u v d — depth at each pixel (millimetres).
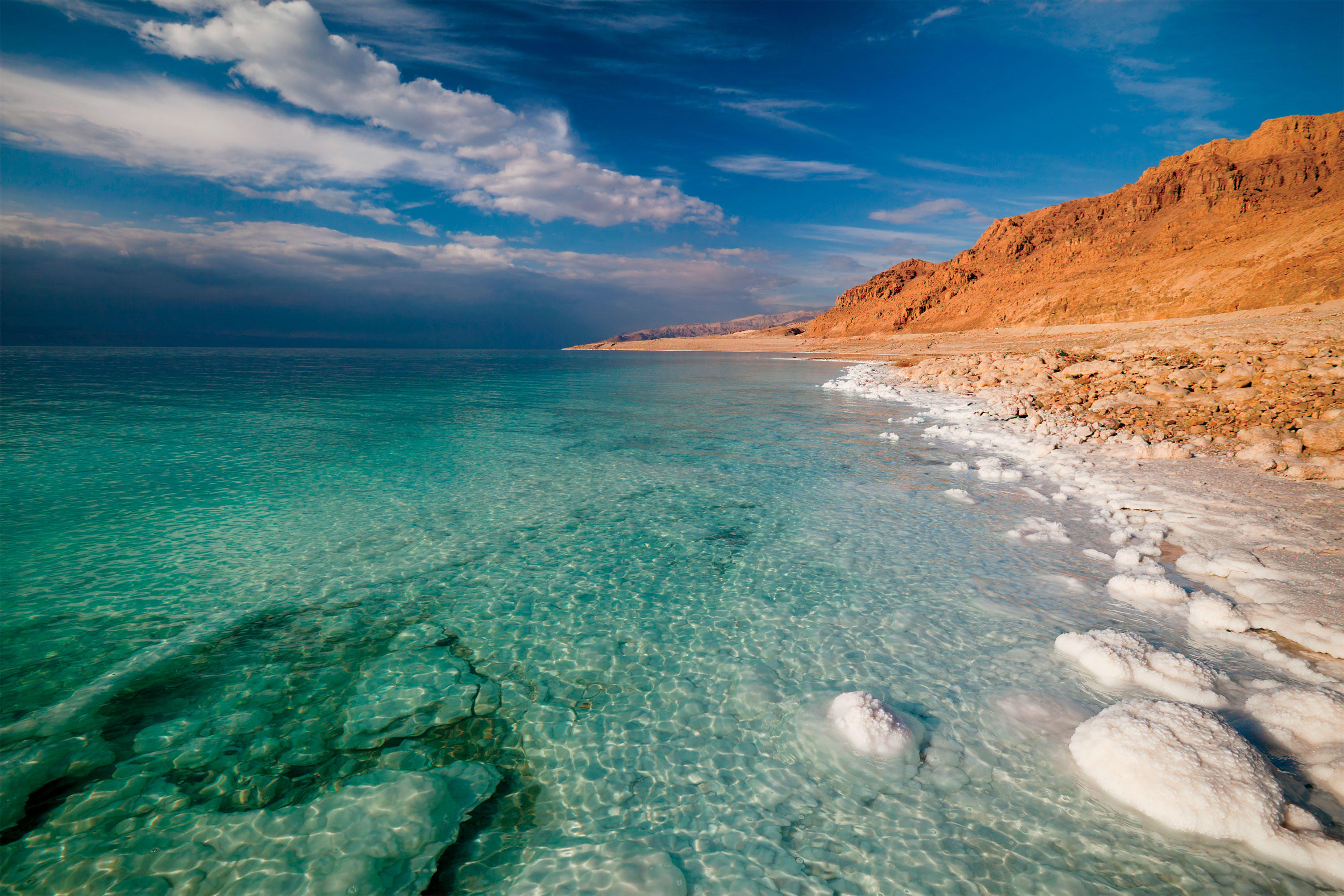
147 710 4965
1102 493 10492
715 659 5781
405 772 4289
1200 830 3570
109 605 6785
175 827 3777
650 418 21516
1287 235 58156
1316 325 23828
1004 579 7402
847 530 9328
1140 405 16953
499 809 3967
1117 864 3445
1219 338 23219
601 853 3617
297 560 8133
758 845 3664
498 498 11070
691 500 10922
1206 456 12211
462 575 7719
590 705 5098
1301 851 3377
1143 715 4281
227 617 6555
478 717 4922
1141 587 6766
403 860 3547
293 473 12836
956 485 11766
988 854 3551
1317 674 4977
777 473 12906
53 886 3361
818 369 55594
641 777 4250
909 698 5059
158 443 15711
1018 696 5027
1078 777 4098
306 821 3838
